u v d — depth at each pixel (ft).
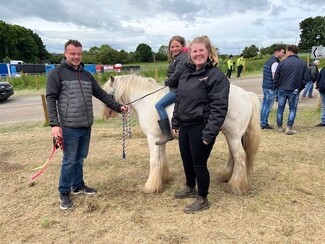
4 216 11.87
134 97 13.33
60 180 12.07
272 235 9.89
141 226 10.72
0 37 245.86
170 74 12.99
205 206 11.56
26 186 14.53
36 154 19.67
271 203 11.91
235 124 11.68
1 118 33.53
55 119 11.11
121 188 13.89
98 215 11.59
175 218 11.11
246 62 90.99
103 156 18.56
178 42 12.82
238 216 11.05
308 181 13.83
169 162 16.99
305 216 10.92
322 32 236.02
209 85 9.89
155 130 12.89
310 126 23.88
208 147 10.61
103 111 14.23
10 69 122.21
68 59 11.30
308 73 20.86
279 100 21.65
